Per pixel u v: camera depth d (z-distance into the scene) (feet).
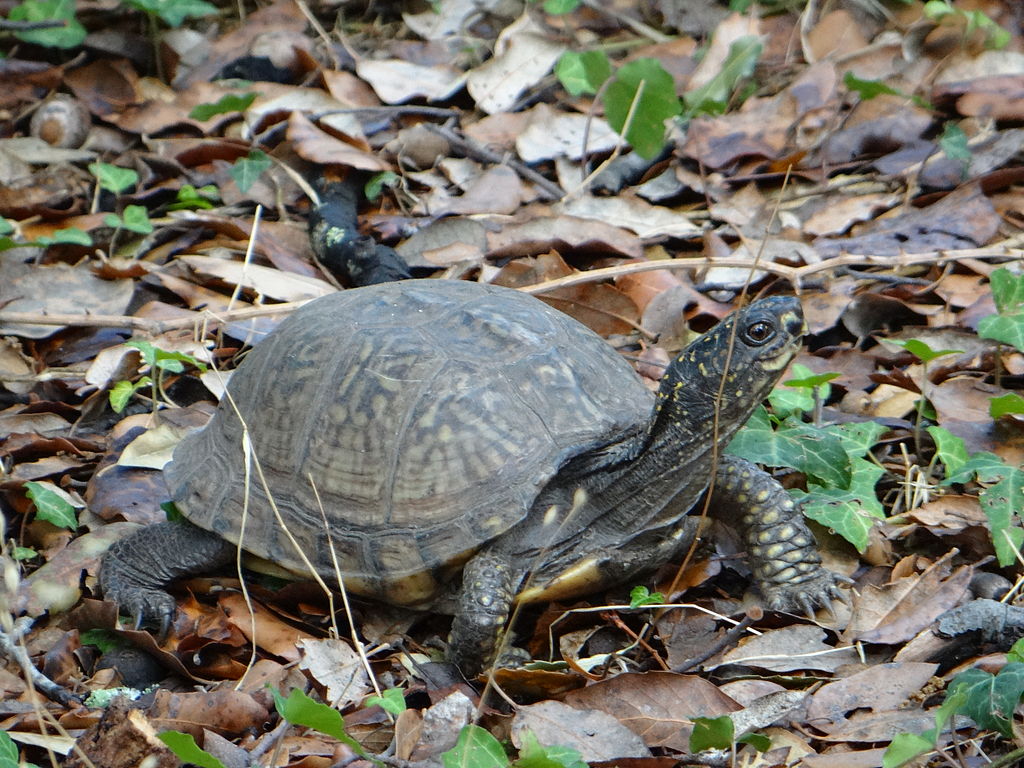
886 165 33.19
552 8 40.04
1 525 19.17
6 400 27.99
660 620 20.66
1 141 37.06
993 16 37.88
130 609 21.13
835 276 29.76
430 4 43.78
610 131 35.58
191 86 39.34
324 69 39.14
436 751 17.37
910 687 18.24
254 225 31.55
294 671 19.81
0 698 18.92
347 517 20.53
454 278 30.81
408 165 36.01
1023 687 16.57
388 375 20.90
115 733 16.35
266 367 22.47
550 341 21.65
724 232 31.96
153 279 31.32
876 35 39.14
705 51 38.75
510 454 19.98
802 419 25.53
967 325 27.35
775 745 17.39
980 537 21.42
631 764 16.79
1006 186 31.78
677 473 20.62
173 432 25.75
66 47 40.40
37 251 32.53
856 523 21.58
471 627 19.24
